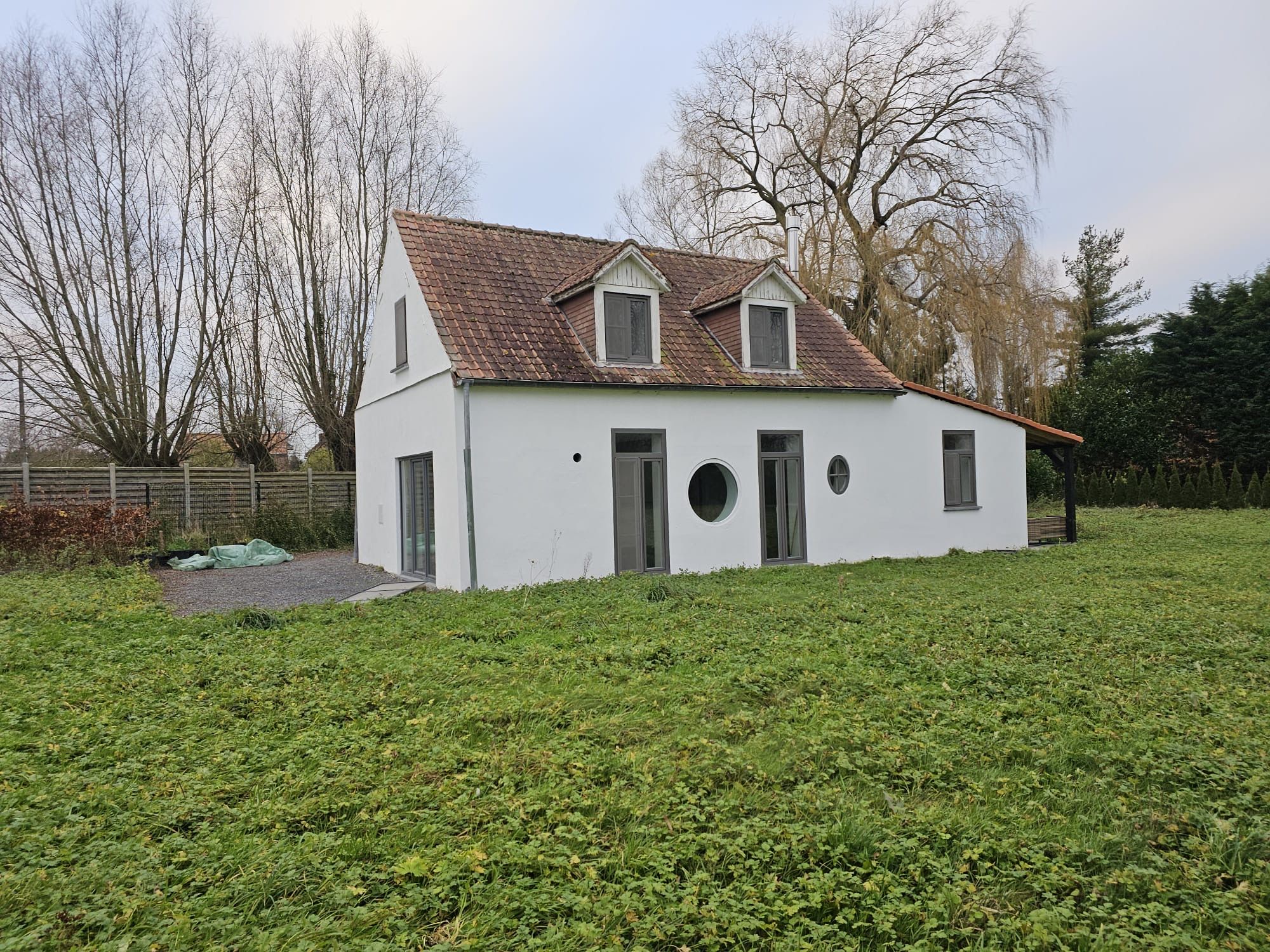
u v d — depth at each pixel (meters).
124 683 6.89
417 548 14.74
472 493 12.24
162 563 16.53
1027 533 18.52
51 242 22.95
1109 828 4.46
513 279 14.72
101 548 15.61
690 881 3.88
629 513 13.80
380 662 7.57
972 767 5.23
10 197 22.20
